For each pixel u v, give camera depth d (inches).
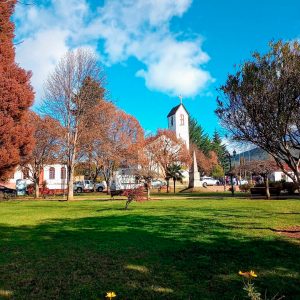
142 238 392.8
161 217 586.9
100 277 252.7
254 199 1050.7
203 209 717.3
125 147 1734.7
